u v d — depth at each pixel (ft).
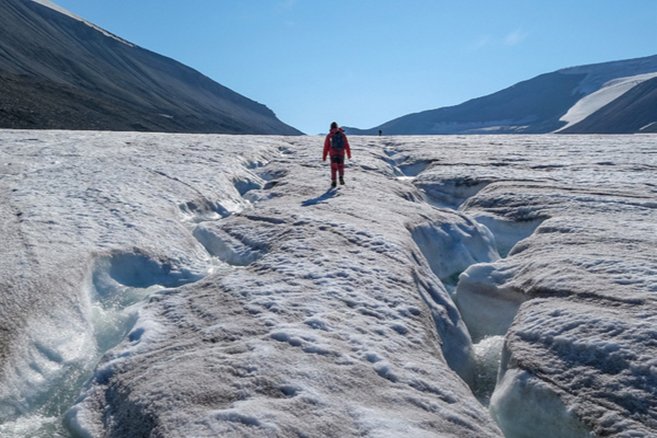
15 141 77.41
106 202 42.19
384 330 21.57
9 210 37.01
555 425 18.54
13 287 23.91
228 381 16.67
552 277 27.81
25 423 17.89
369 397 16.56
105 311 26.58
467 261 41.27
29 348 20.92
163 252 33.30
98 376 18.86
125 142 85.76
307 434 14.21
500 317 30.01
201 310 23.25
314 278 26.61
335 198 48.37
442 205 62.85
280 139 125.18
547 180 60.90
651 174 63.72
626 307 22.65
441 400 17.37
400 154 97.09
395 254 31.24
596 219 40.83
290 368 17.56
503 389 21.11
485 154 90.43
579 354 20.16
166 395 16.05
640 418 16.72
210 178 58.23
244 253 35.35
